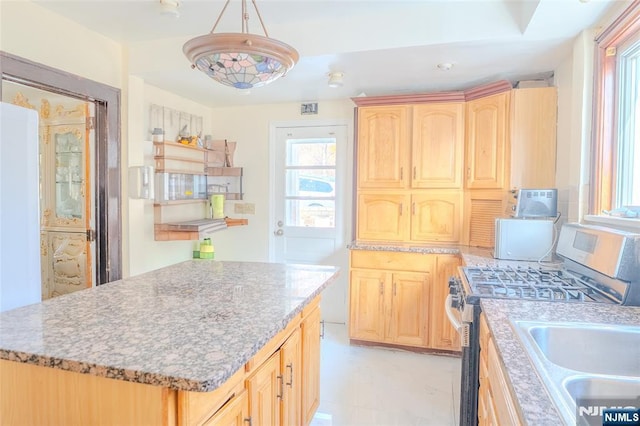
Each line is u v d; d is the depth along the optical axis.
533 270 2.05
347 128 3.65
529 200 2.48
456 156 3.07
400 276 3.05
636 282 1.45
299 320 1.74
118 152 2.82
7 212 1.76
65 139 3.27
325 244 3.79
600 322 1.27
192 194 3.63
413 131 3.14
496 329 1.20
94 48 2.60
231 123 3.97
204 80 2.99
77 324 1.22
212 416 1.07
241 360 0.99
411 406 2.27
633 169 1.89
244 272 2.02
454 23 2.22
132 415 0.95
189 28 2.54
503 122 2.79
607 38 1.94
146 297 1.54
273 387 1.46
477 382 1.62
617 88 1.99
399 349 3.12
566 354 1.22
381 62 2.57
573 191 2.31
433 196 3.13
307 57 2.46
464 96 3.02
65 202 3.31
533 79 2.93
